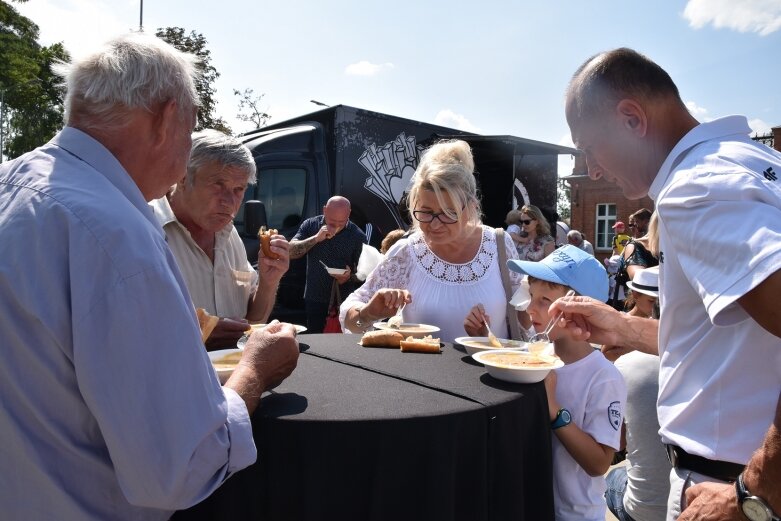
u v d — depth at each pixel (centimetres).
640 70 126
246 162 225
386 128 603
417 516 118
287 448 116
